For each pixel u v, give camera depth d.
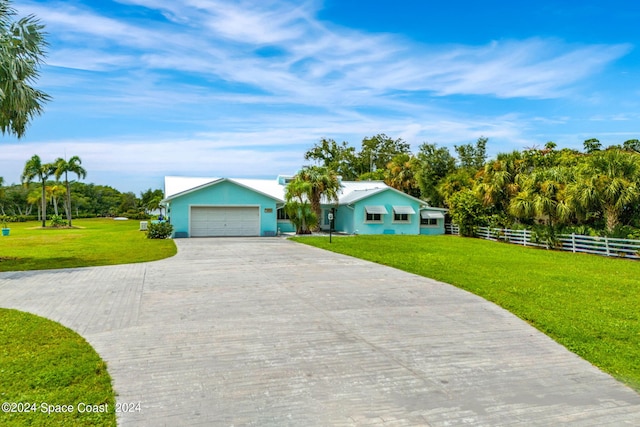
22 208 74.50
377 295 9.03
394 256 16.14
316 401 4.05
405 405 3.98
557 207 21.31
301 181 28.84
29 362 4.91
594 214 20.61
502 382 4.57
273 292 9.25
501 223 26.69
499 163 27.83
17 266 13.11
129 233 31.33
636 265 15.06
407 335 6.24
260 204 27.62
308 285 10.10
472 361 5.21
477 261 15.15
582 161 26.06
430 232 32.62
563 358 5.36
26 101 13.62
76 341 5.74
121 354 5.32
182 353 5.38
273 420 3.66
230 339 5.98
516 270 13.01
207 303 8.18
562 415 3.83
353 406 3.95
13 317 6.98
